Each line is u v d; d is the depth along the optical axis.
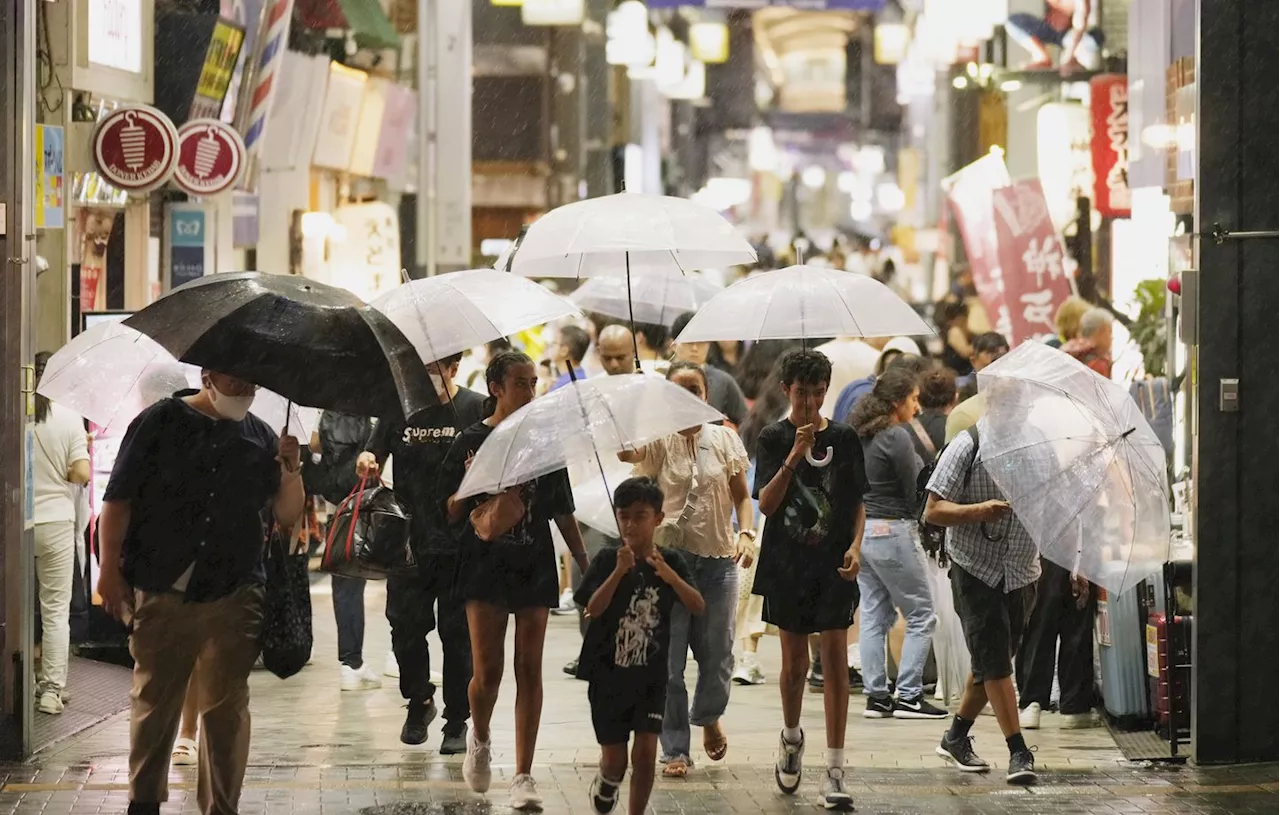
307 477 30.42
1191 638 25.66
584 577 20.19
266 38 47.34
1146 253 43.09
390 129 64.12
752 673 32.22
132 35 39.78
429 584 24.72
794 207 161.62
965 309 45.47
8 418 24.28
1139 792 23.08
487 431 22.14
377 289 57.00
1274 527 24.94
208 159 38.88
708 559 23.88
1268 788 23.33
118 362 22.69
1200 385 24.88
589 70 113.81
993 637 23.55
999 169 45.38
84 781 23.25
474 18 111.62
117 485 18.73
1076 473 22.42
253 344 18.31
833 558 22.33
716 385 33.22
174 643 18.94
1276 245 24.86
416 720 25.53
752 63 163.38
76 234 38.28
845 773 24.41
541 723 28.25
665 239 24.36
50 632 28.03
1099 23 58.06
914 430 30.41
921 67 113.75
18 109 24.12
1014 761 23.55
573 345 39.00
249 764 24.59
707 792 23.05
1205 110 24.77
